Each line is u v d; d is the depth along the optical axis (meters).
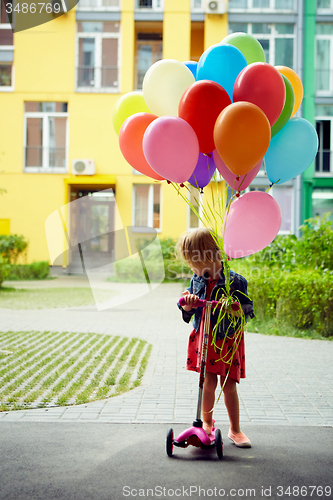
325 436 3.34
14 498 2.46
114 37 19.12
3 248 18.03
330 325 7.13
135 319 8.78
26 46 19.06
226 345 3.17
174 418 3.64
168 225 18.86
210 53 3.14
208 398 3.27
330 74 18.89
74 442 3.19
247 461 2.93
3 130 19.14
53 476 2.71
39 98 19.14
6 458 2.93
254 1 18.83
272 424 3.57
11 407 3.87
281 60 18.92
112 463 2.88
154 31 19.72
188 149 2.93
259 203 3.06
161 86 3.18
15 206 19.09
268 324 7.55
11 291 13.23
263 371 5.11
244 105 2.81
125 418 3.64
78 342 6.62
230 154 2.84
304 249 9.05
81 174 18.89
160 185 19.02
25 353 5.92
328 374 5.00
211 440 3.16
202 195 3.48
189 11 18.81
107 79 19.20
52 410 3.82
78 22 19.12
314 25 18.66
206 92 2.90
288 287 7.40
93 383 4.57
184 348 6.29
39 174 19.11
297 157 3.31
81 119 19.14
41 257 18.98
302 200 18.33
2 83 19.27
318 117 18.78
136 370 5.13
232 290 3.18
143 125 3.25
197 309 3.28
